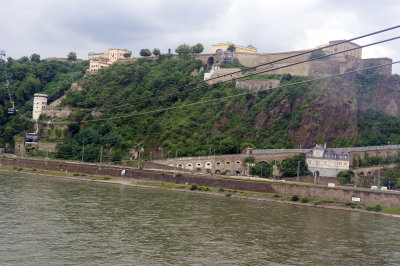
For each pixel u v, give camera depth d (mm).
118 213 88125
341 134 192625
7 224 71500
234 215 94938
